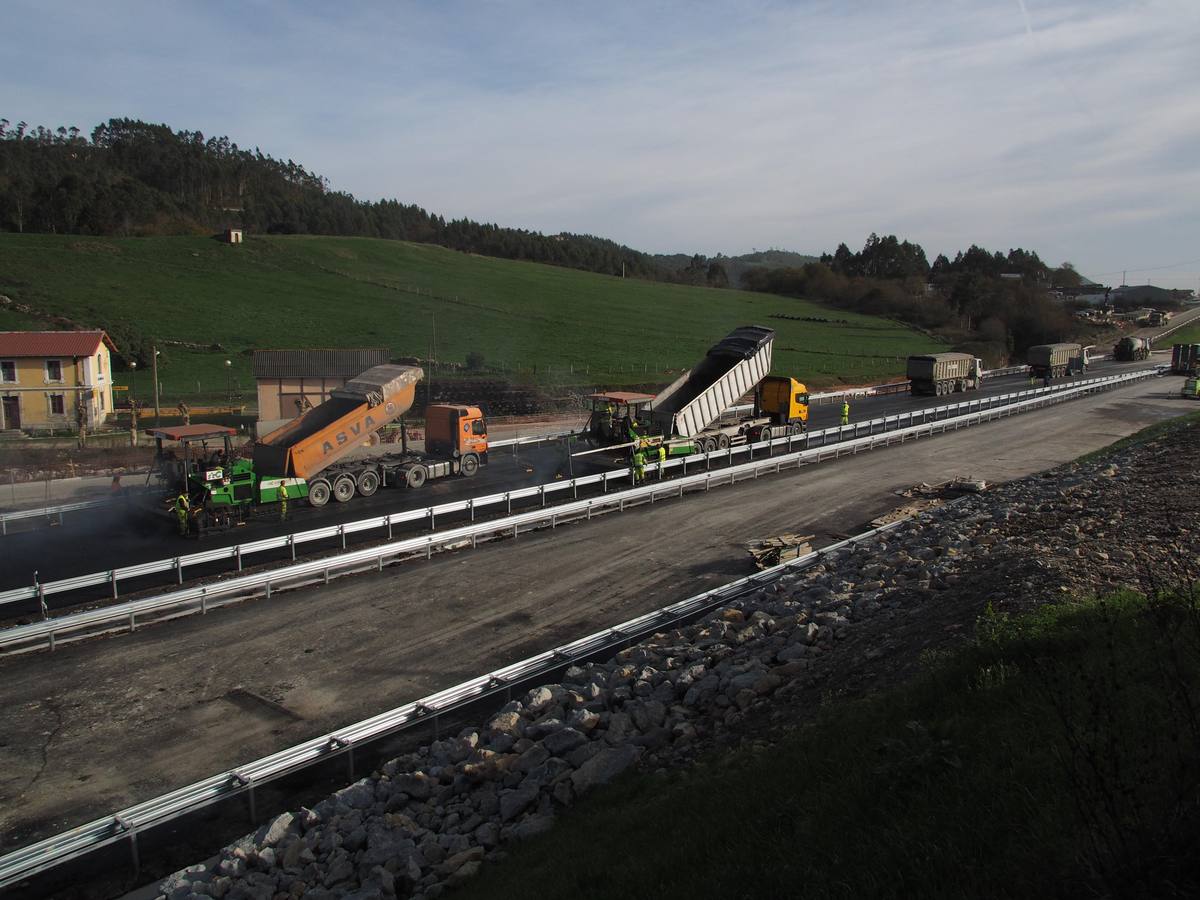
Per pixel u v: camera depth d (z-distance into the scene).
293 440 24.81
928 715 7.18
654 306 104.94
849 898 4.84
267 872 8.08
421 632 14.61
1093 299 149.38
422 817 8.70
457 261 120.00
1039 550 12.52
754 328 33.00
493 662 13.41
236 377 53.91
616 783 8.45
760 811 6.43
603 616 15.35
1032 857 4.61
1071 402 47.75
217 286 80.56
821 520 22.19
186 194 163.88
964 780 5.74
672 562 18.53
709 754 8.55
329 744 9.80
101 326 59.22
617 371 60.75
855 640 10.98
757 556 18.05
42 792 9.83
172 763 10.47
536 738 10.02
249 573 17.92
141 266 83.88
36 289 69.00
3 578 17.36
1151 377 61.59
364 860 7.84
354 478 24.52
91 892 8.27
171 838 9.14
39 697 12.18
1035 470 28.64
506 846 7.92
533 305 93.31
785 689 9.80
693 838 6.32
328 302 80.25
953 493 24.97
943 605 11.09
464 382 46.00
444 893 7.22
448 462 27.30
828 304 124.25
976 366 56.44
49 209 104.94
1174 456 24.20
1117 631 7.16
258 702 12.06
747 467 27.22
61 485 26.55
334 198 198.25
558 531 21.08
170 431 21.47
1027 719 6.29
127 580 17.38
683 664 11.74
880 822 5.59
